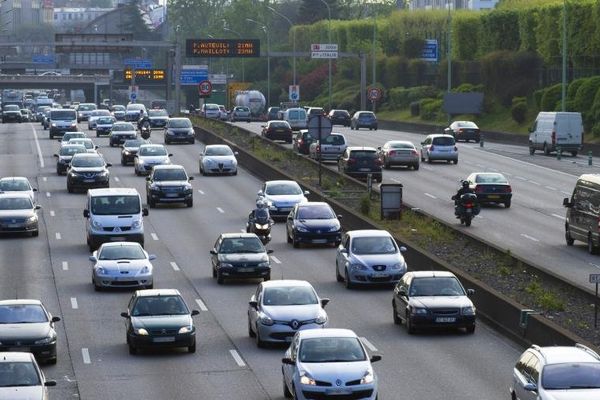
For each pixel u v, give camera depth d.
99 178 189.88
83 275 125.00
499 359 86.00
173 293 92.38
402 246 124.00
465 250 126.75
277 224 161.62
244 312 105.81
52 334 86.12
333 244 143.00
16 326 86.19
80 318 103.62
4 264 131.38
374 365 84.19
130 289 116.75
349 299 110.94
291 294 92.81
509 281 109.31
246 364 85.44
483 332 96.19
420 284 97.00
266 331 90.19
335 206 158.62
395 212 149.12
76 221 163.25
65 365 86.06
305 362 71.50
